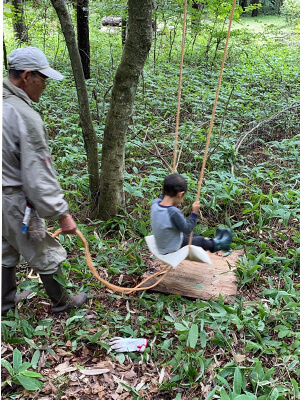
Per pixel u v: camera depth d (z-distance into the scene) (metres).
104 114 6.80
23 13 11.16
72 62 4.16
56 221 4.30
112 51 11.60
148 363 2.92
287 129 7.05
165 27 12.84
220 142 6.11
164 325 3.23
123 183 4.52
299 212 4.71
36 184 2.53
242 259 3.91
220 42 12.41
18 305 3.32
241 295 3.51
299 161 5.84
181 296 3.48
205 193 4.87
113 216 4.42
